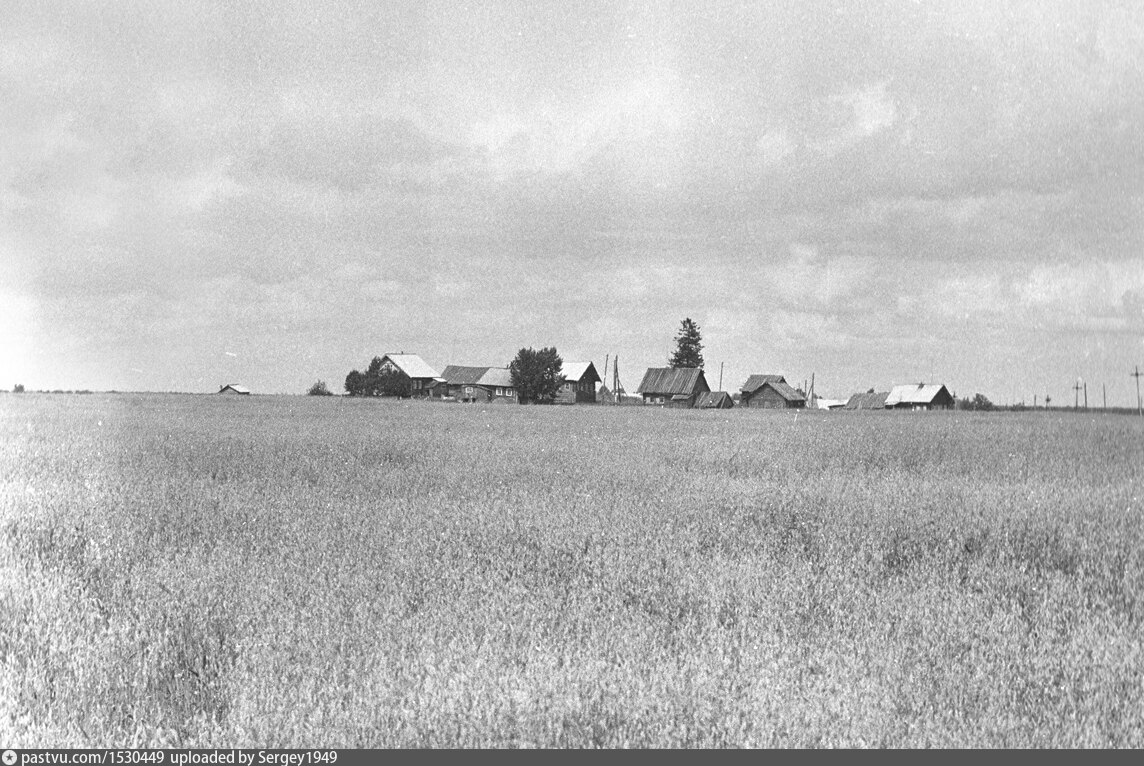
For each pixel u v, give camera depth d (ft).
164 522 27.84
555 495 33.22
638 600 19.79
